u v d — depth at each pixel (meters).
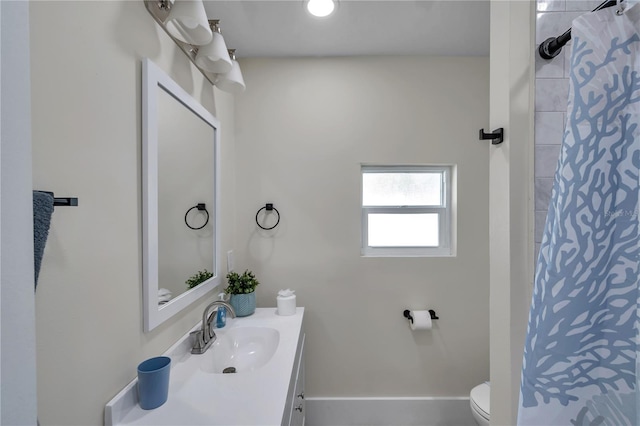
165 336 0.99
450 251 1.82
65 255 0.60
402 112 1.75
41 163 0.55
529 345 0.55
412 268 1.75
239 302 1.47
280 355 1.06
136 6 0.83
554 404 0.52
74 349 0.62
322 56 1.75
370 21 1.42
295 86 1.76
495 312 0.88
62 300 0.59
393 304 1.76
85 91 0.65
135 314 0.82
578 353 0.52
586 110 0.52
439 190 1.85
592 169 0.52
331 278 1.76
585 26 0.53
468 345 1.75
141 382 0.74
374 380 1.75
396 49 1.67
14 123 0.30
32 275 0.32
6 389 0.29
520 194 0.81
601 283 0.52
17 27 0.30
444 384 1.75
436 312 1.75
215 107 1.47
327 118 1.76
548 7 0.80
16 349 0.30
